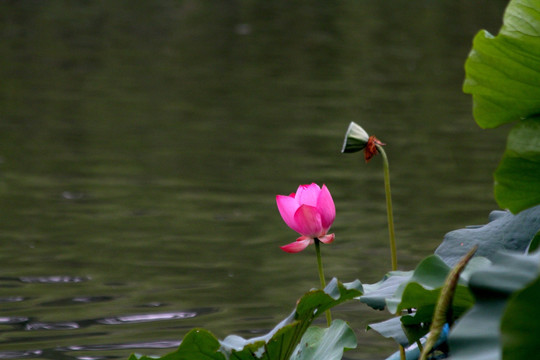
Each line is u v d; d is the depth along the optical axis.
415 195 10.70
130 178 11.85
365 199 10.55
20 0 42.59
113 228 9.30
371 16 41.03
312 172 12.22
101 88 20.66
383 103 18.94
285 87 21.41
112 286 7.27
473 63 2.82
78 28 33.97
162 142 14.59
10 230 9.12
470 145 14.23
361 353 5.54
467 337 1.76
